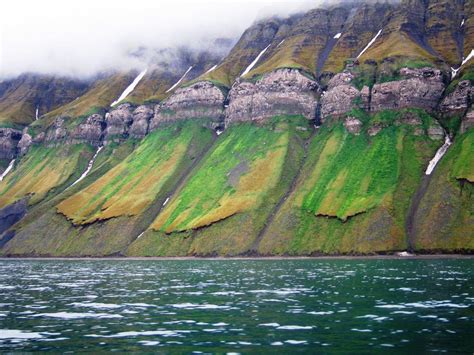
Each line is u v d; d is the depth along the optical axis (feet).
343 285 266.77
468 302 193.26
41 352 123.44
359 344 127.13
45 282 326.24
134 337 139.33
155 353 121.39
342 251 650.02
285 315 171.01
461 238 606.14
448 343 126.52
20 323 162.91
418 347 122.72
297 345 127.54
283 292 238.68
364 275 332.80
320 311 178.19
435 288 242.37
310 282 289.33
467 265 434.71
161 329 150.00
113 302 211.61
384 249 631.56
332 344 127.95
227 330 147.43
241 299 214.28
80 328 153.28
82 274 409.49
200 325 155.43
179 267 495.82
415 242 627.87
